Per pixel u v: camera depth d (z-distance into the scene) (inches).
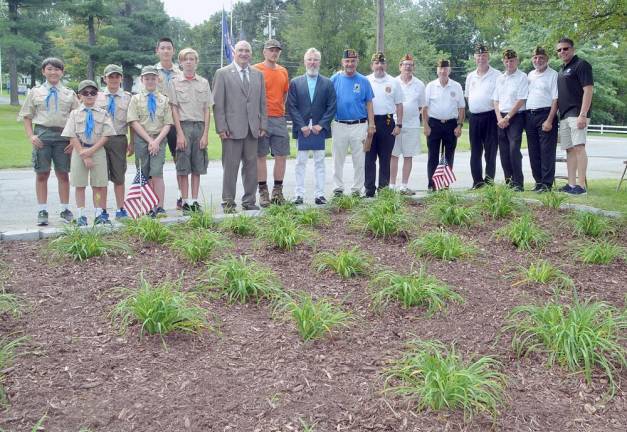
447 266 243.6
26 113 308.0
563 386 161.0
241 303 204.1
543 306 204.8
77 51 2000.5
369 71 2049.7
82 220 300.8
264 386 155.9
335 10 2027.6
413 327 191.5
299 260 245.8
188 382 156.3
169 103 324.5
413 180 561.9
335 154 370.6
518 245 271.0
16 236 268.1
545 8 421.1
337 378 160.7
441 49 2620.6
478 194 348.8
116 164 320.5
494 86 406.0
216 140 965.8
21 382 153.6
